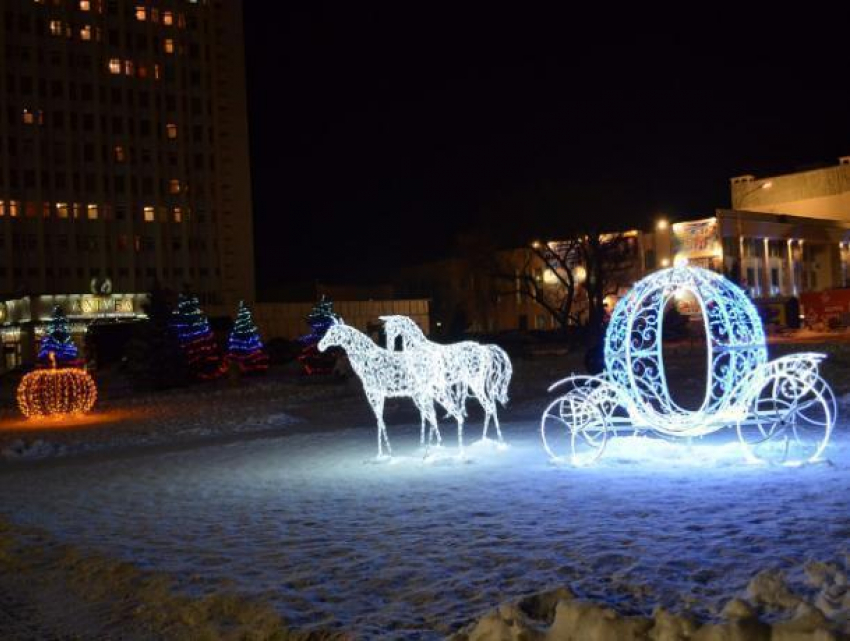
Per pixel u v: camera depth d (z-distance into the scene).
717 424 12.39
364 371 14.58
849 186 88.69
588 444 14.51
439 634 5.66
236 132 93.50
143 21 88.38
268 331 79.94
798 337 53.94
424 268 91.31
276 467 14.82
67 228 83.50
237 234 92.81
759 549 7.12
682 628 4.97
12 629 6.89
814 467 11.27
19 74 81.62
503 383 15.31
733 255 73.94
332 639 5.71
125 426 25.78
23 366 57.97
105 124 86.00
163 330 43.91
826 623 4.72
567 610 5.29
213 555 8.39
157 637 6.36
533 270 79.56
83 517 11.23
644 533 7.96
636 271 75.50
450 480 12.08
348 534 8.90
